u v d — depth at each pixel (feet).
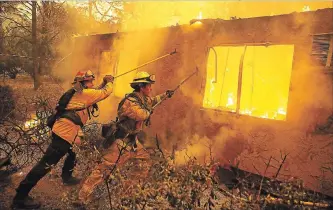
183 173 11.18
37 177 11.84
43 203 12.37
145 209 11.10
